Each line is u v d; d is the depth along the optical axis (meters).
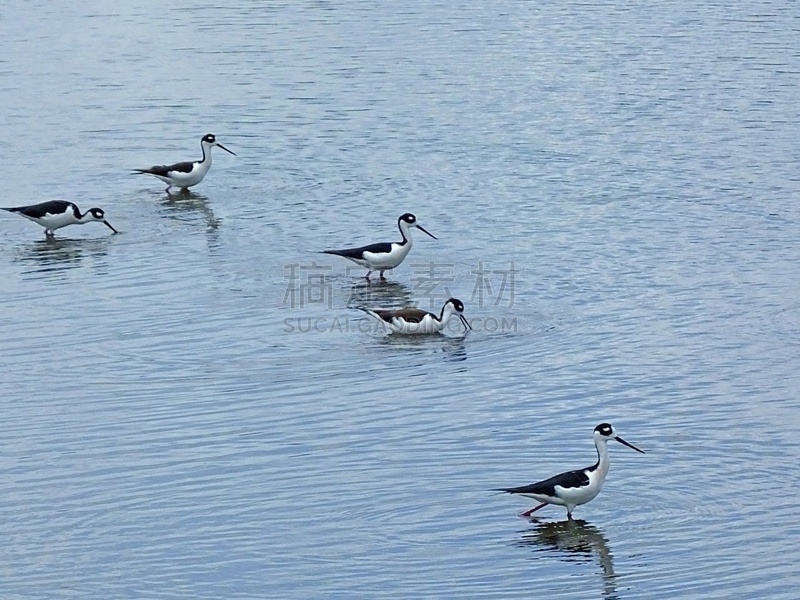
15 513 20.70
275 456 22.55
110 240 35.91
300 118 47.69
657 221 35.88
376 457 22.45
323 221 36.81
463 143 43.94
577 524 20.11
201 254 34.44
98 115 48.81
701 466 21.95
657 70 52.19
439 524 20.16
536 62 54.12
